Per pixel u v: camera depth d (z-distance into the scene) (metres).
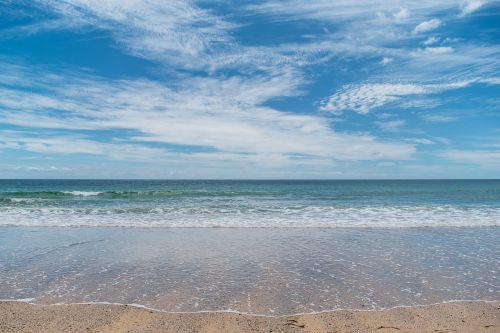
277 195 34.12
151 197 30.09
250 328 5.11
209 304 6.06
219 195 33.50
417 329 5.07
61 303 6.05
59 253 9.67
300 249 10.35
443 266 8.56
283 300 6.27
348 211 19.77
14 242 11.10
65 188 52.84
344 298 6.38
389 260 9.12
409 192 41.72
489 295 6.56
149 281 7.31
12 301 6.12
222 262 8.85
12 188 52.47
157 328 5.07
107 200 26.34
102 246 10.59
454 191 45.12
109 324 5.20
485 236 12.54
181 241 11.42
